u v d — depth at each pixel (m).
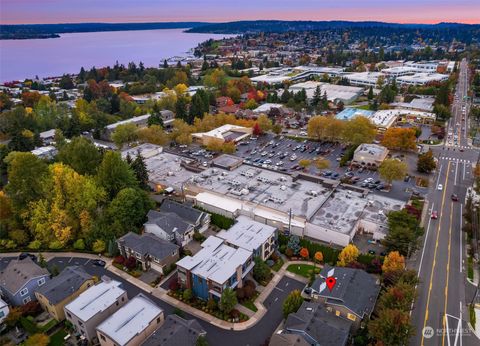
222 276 60.25
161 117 168.50
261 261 67.62
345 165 123.31
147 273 70.25
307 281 67.56
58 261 73.88
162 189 101.44
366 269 68.94
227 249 67.88
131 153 120.25
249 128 154.62
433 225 84.56
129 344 50.03
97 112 172.75
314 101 195.88
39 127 156.50
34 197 80.94
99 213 80.00
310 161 127.44
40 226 76.06
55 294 58.47
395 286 56.91
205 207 90.88
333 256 71.94
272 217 83.56
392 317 49.41
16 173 79.06
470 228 79.12
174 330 50.62
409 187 105.12
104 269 71.44
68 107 188.38
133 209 81.00
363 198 90.81
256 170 107.94
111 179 85.69
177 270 65.00
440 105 170.75
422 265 70.81
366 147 127.38
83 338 54.62
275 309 60.97
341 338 50.03
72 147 95.75
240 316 59.19
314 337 49.69
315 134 144.25
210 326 57.53
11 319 56.84
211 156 131.38
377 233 77.75
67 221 77.88
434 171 115.88
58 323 57.97
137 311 55.03
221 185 98.00
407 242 70.81
